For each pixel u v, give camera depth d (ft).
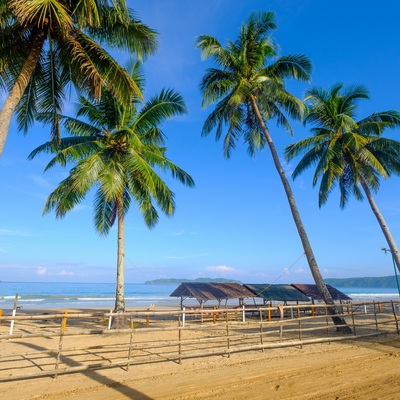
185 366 24.81
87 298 195.83
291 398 18.06
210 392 19.03
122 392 19.01
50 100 33.76
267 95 54.49
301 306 36.27
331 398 18.08
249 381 21.11
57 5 24.89
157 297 224.12
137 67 51.16
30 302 159.63
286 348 31.71
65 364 25.52
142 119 51.29
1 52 29.35
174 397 18.24
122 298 48.21
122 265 49.32
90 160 44.98
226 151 55.98
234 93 49.90
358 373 22.99
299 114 54.70
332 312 43.32
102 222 56.44
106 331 24.09
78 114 51.39
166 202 53.52
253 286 81.41
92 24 28.37
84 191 44.55
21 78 27.22
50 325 54.13
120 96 30.81
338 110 59.00
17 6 23.90
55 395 18.49
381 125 57.72
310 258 46.42
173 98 51.03
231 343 34.55
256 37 57.11
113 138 48.01
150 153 49.90
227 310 31.24
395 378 21.88
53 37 30.09
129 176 50.83
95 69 28.50
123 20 31.12
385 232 59.26
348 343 34.37
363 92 57.41
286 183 50.16
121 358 27.17
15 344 35.50
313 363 25.73
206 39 54.24
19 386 19.90
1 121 25.23
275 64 54.08
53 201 48.08
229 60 55.47
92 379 21.36
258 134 60.59
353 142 54.13
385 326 50.80
